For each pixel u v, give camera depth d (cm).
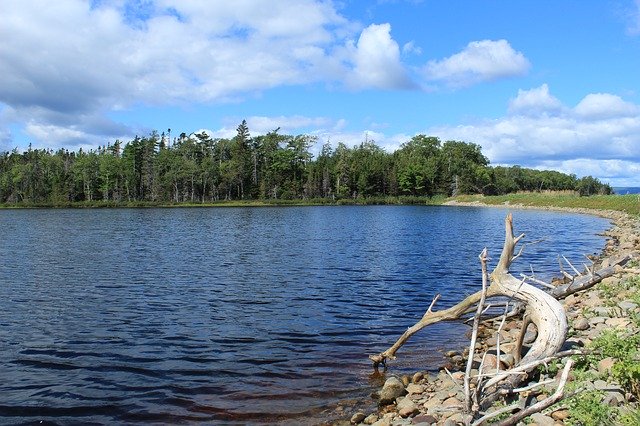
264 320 1608
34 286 2166
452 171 15225
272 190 14062
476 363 1157
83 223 6456
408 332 1186
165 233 4928
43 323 1555
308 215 8388
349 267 2723
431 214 8550
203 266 2767
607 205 7869
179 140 15988
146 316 1652
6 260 2978
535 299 994
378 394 1019
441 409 845
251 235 4694
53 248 3625
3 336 1409
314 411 945
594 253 3206
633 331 982
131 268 2688
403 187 14838
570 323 1214
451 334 1441
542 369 905
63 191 12838
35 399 993
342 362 1216
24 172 13100
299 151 15275
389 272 2561
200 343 1362
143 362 1209
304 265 2800
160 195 13125
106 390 1041
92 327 1512
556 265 2747
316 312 1720
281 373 1141
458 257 3128
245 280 2330
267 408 959
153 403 980
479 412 788
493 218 7225
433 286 2197
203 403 982
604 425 671
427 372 1097
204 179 13588
